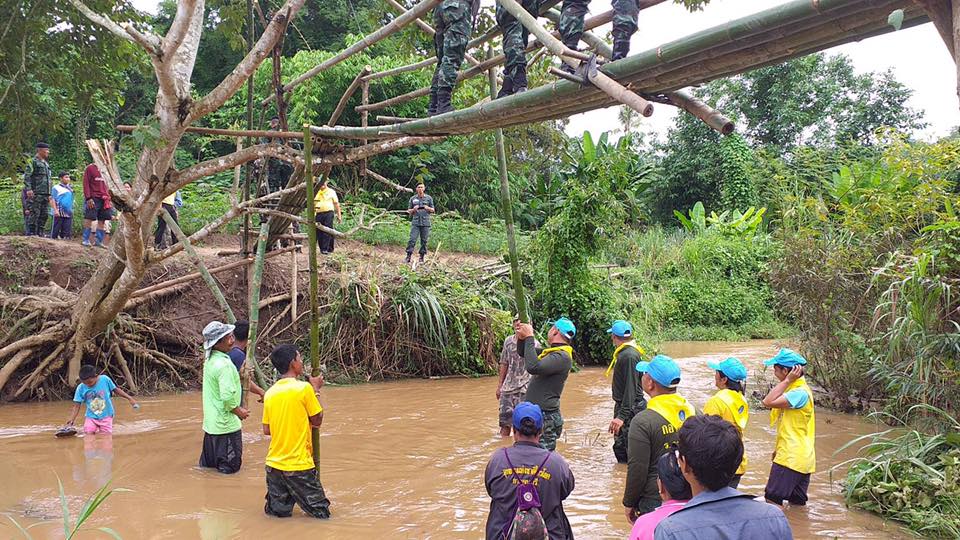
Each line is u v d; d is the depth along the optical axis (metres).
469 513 6.53
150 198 8.78
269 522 6.25
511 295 16.64
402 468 8.03
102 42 11.52
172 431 9.52
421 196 16.84
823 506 6.74
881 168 13.43
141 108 26.62
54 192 14.05
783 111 31.53
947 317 7.86
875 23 3.55
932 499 6.30
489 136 9.14
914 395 8.08
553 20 6.95
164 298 13.33
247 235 12.21
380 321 14.50
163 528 6.05
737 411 6.05
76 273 12.98
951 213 8.53
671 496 3.17
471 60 8.02
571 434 9.76
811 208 12.65
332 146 8.51
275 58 8.17
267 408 6.38
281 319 14.27
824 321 11.16
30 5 10.96
